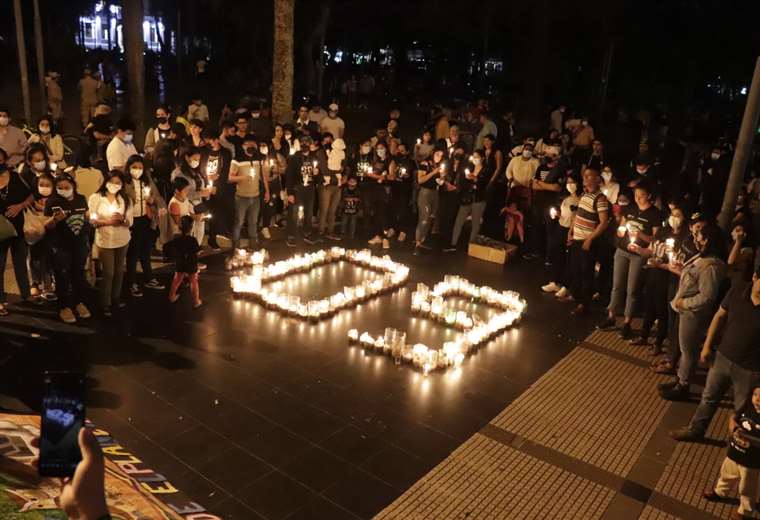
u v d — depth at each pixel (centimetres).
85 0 4069
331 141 1290
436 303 953
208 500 537
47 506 436
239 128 1189
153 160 1077
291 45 1512
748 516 562
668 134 2862
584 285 1017
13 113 2242
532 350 888
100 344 789
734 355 622
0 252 814
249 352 806
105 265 846
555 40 3150
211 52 4362
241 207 1128
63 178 813
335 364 797
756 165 1680
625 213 923
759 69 770
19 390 669
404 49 4147
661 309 877
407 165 1272
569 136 1956
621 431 704
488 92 3797
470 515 550
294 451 617
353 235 1323
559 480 609
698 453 672
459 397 746
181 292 968
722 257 728
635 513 571
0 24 3469
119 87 3266
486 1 3120
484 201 1276
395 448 637
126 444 600
